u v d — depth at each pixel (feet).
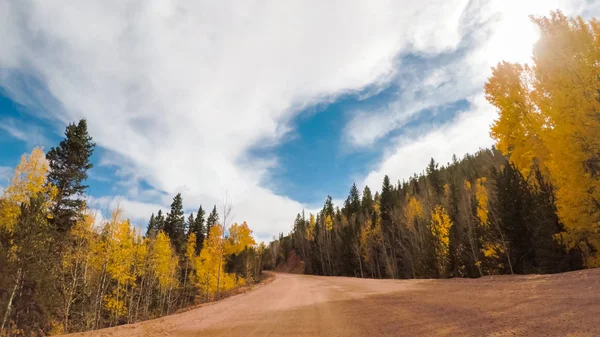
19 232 61.67
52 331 70.90
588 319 17.84
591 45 51.31
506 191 85.97
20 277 61.31
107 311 109.50
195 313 44.80
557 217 63.57
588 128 49.34
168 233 210.18
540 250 65.67
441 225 121.29
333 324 30.40
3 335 57.67
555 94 54.19
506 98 75.56
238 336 27.76
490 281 49.73
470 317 25.05
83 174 100.89
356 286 75.31
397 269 183.93
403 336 22.15
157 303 148.36
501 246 85.15
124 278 97.40
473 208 130.31
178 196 224.53
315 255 313.12
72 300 73.87
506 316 23.02
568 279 34.30
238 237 191.42
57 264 71.05
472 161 268.62
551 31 56.54
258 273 244.22
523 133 73.15
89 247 79.41
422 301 38.14
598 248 53.11
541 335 16.84
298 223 423.23
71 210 93.71
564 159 53.11
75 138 100.58
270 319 36.19
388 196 232.73
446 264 119.34
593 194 50.47
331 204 384.27
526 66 72.59
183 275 183.93
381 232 202.59
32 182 69.10
